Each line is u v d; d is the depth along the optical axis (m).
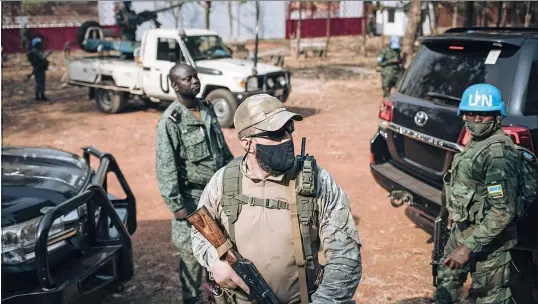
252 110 2.04
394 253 4.83
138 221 5.82
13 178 3.60
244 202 2.11
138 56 11.58
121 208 4.13
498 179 2.91
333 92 14.39
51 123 11.16
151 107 12.60
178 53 10.98
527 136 3.80
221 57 11.51
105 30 14.06
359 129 9.91
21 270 2.97
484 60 4.25
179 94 3.49
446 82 4.53
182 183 3.57
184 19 26.86
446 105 4.42
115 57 13.40
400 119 4.88
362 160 7.91
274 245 2.08
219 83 10.39
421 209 4.52
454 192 3.16
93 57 13.22
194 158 3.50
